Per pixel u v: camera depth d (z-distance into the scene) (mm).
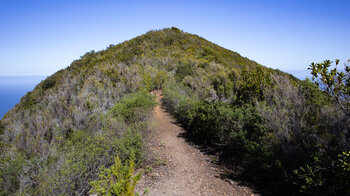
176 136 7199
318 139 3279
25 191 3393
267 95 5836
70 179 3373
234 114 5656
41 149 5383
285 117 4152
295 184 3453
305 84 5176
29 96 19016
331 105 3875
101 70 16484
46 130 6980
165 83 16203
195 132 6973
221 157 5320
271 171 3895
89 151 4188
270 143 4055
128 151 4543
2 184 3680
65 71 25375
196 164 5074
